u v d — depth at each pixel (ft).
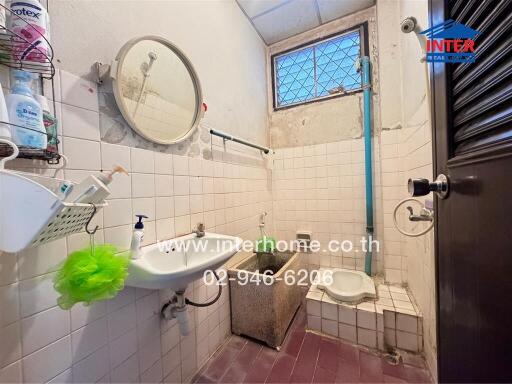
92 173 2.51
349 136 6.15
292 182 6.86
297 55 7.05
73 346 2.30
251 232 5.83
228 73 5.14
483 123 1.28
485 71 1.24
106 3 2.73
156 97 3.28
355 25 6.07
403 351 4.27
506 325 1.09
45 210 1.47
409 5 4.37
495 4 1.15
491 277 1.21
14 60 1.80
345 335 4.60
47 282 2.12
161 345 3.27
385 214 5.49
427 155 3.47
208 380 3.76
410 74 4.50
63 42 2.29
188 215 3.83
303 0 5.62
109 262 2.10
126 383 2.79
